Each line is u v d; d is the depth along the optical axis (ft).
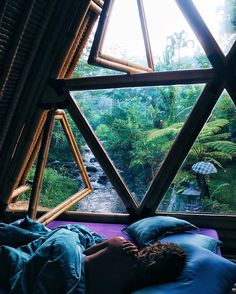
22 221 7.68
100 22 8.36
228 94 8.45
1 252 6.15
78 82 9.34
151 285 5.38
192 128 8.70
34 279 5.64
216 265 5.69
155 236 7.71
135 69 9.32
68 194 11.48
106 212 10.40
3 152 10.02
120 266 5.60
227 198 9.75
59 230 6.53
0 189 10.46
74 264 5.57
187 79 8.52
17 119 9.66
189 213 9.62
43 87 9.54
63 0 8.39
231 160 9.59
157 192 9.48
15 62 8.48
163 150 10.25
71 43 9.07
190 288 5.08
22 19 7.79
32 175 11.41
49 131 9.77
